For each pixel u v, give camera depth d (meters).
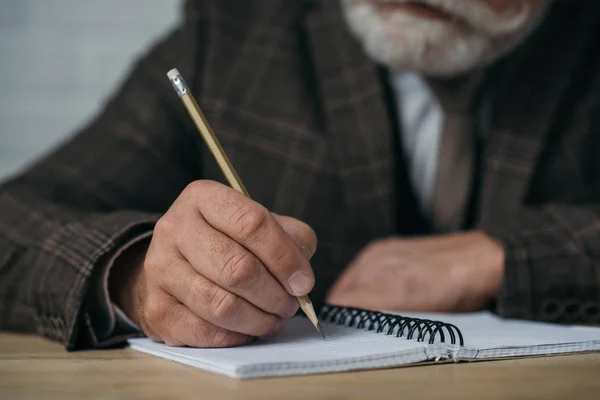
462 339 0.62
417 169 1.29
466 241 1.05
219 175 1.33
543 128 1.25
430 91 1.26
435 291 0.99
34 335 0.89
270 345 0.65
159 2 2.40
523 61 1.28
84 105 2.39
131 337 0.76
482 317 0.94
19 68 2.39
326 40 1.34
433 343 0.61
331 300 1.01
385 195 1.26
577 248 0.99
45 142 2.39
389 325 0.69
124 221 0.77
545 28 1.32
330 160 1.29
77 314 0.73
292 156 1.31
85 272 0.74
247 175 1.31
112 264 0.75
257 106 1.34
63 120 2.39
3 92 2.38
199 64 1.37
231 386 0.52
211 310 0.64
